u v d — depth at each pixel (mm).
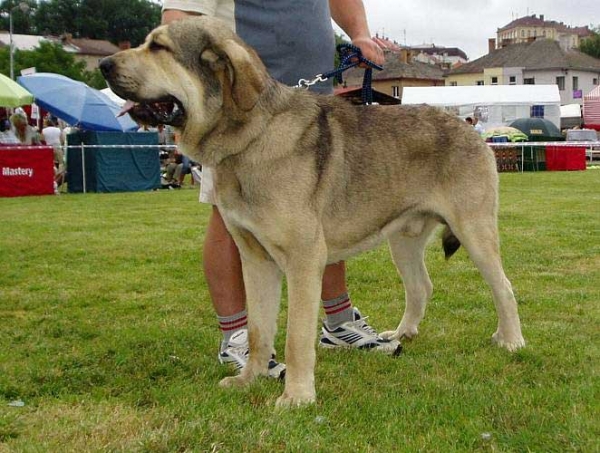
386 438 3061
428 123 4219
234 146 3506
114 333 4953
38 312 5652
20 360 4332
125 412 3340
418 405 3457
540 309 5559
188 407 3354
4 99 18172
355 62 4609
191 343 4730
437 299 5945
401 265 4824
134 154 18781
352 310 4672
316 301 3570
